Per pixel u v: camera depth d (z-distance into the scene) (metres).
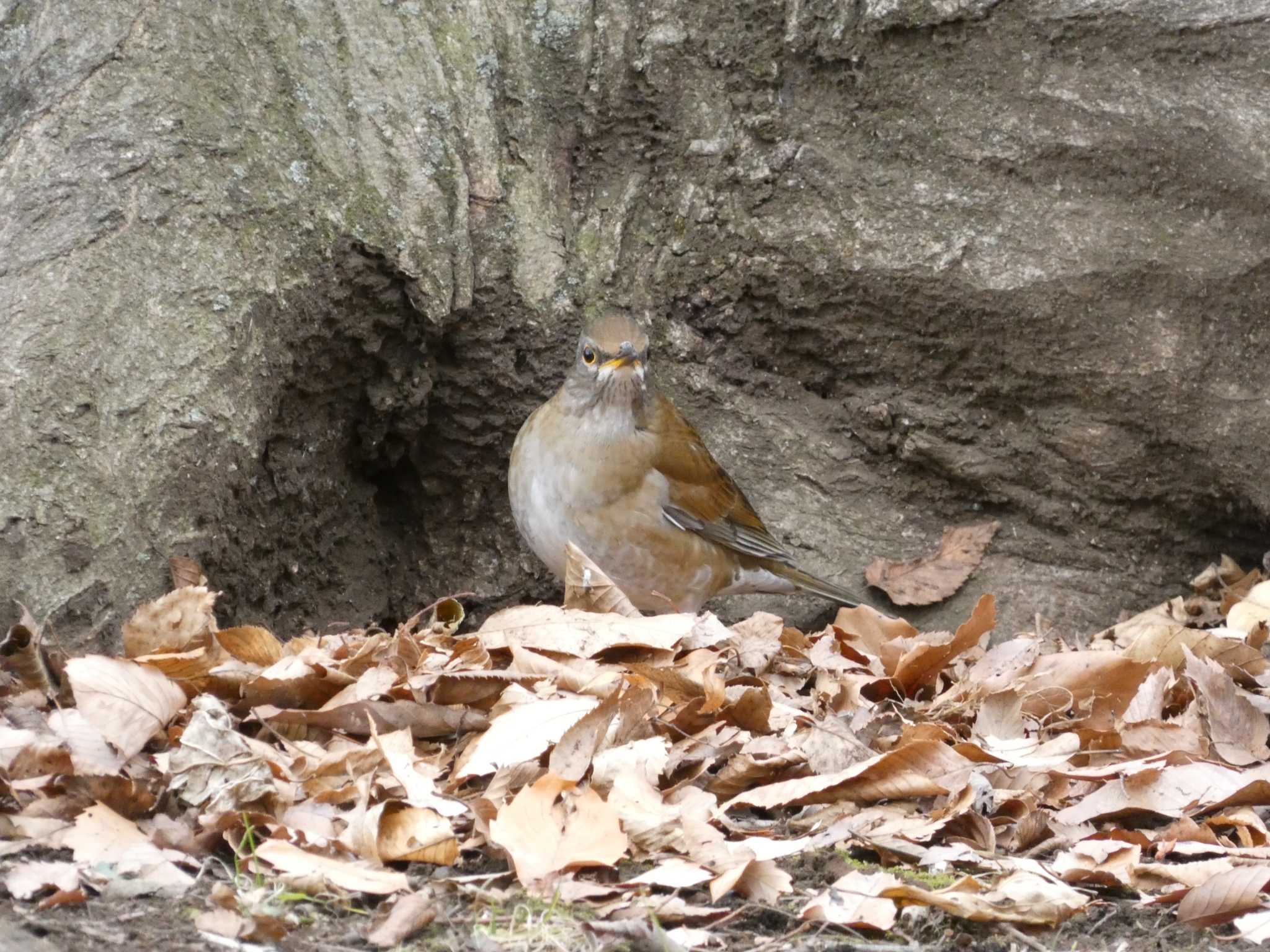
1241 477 12.68
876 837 7.18
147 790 6.82
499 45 12.59
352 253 11.62
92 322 10.00
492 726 7.56
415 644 8.88
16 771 6.77
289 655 8.77
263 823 6.69
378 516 13.18
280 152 11.33
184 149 10.83
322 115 11.59
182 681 7.94
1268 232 12.34
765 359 13.39
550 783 6.87
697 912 6.23
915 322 12.97
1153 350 12.60
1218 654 10.19
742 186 13.03
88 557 9.40
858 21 12.73
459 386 12.66
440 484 13.12
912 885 6.71
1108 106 12.50
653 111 12.97
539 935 5.88
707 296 13.16
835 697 9.34
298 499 11.86
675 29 12.91
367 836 6.54
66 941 5.49
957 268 12.71
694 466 11.45
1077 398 12.89
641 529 11.24
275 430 11.45
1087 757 8.50
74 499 9.46
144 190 10.57
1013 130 12.65
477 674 8.30
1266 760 8.56
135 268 10.34
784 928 6.29
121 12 10.96
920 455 13.20
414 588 13.16
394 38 12.00
